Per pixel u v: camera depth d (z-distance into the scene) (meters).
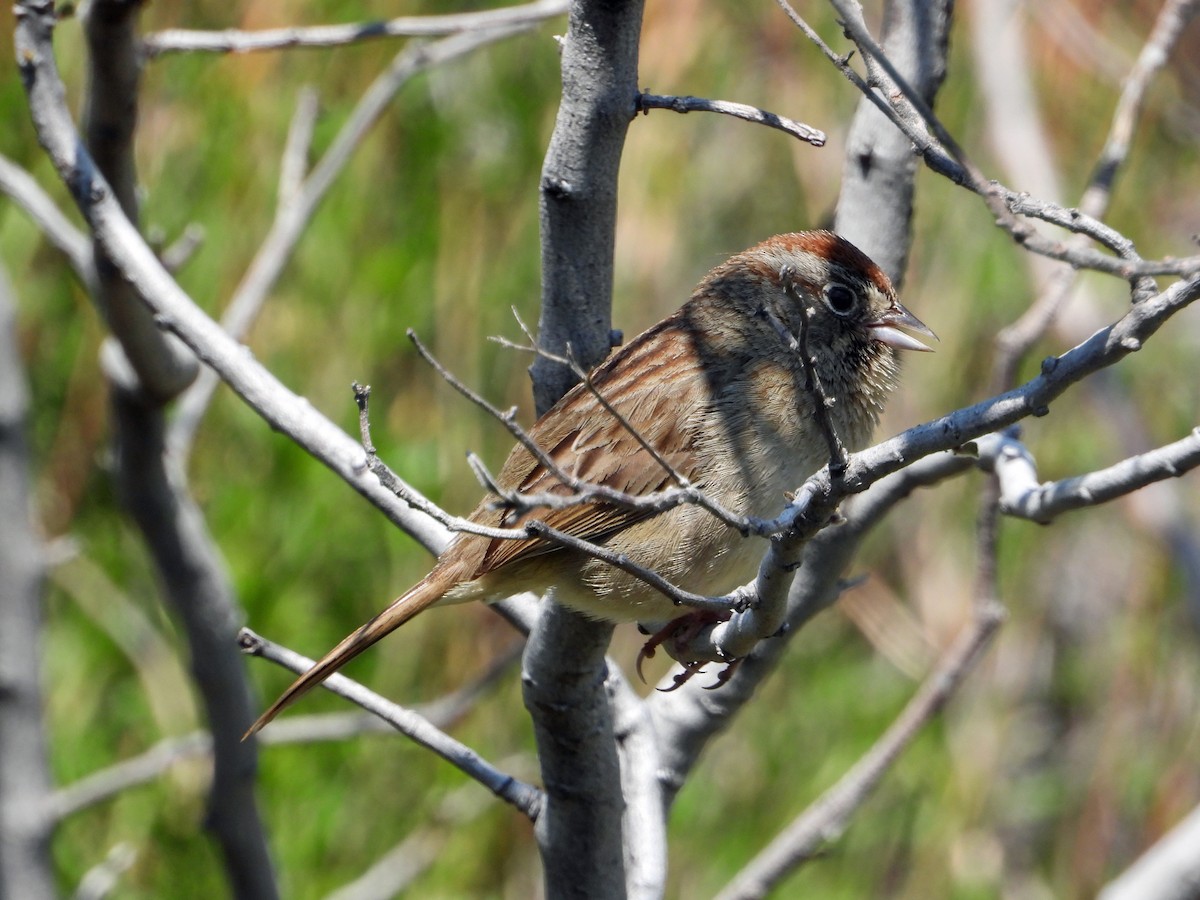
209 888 11.34
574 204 5.97
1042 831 12.85
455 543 6.75
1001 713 12.26
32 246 11.54
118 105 7.12
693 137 11.53
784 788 12.02
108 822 11.39
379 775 11.58
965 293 11.56
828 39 11.41
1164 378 12.14
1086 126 11.57
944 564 12.03
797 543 4.94
